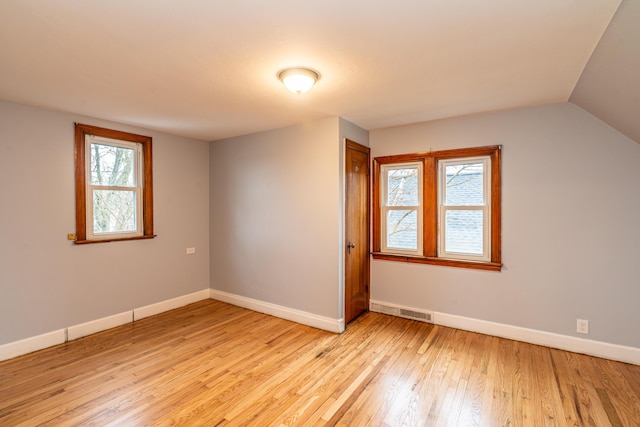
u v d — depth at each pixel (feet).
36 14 4.97
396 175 12.55
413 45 6.07
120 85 8.02
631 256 8.59
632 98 6.78
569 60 6.66
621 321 8.73
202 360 8.96
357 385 7.69
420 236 12.03
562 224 9.41
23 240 9.41
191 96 8.83
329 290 11.12
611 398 7.09
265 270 13.00
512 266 10.14
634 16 4.75
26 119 9.45
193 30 5.51
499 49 6.23
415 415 6.61
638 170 8.46
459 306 11.10
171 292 13.50
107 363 8.77
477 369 8.38
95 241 10.90
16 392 7.37
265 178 12.89
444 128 11.26
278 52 6.34
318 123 11.28
